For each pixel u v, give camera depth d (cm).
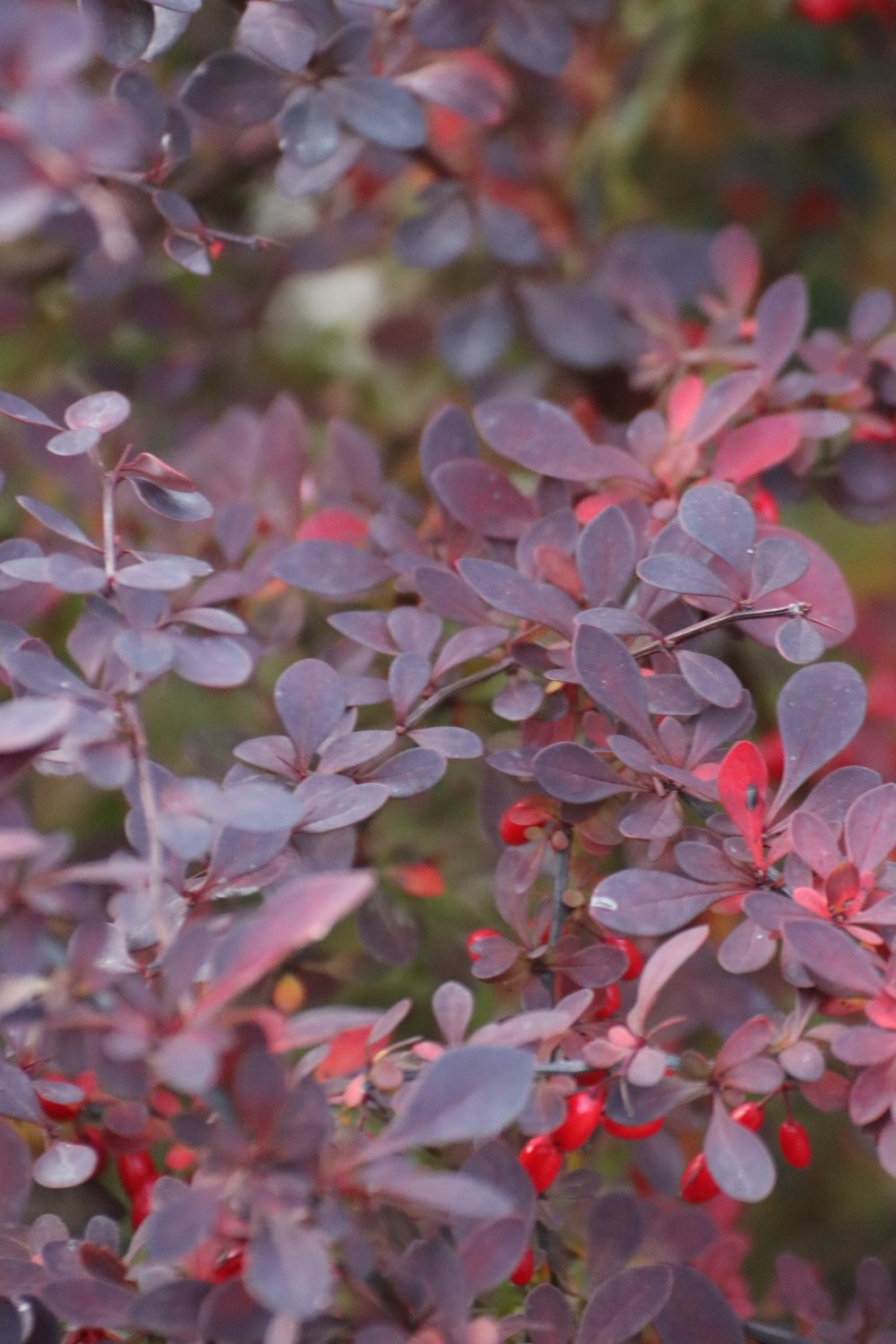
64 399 114
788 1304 97
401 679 94
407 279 146
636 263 117
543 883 99
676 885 90
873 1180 115
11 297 126
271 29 98
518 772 93
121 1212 94
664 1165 101
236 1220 85
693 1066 88
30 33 81
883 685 109
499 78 115
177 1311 85
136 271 116
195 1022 83
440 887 100
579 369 124
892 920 88
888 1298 95
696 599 94
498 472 98
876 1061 87
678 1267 90
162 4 93
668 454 98
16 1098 89
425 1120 83
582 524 98
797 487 102
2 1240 89
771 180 146
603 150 137
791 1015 89
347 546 98
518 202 123
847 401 103
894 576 136
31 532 113
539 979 92
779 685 109
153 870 84
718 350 107
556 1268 93
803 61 142
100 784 84
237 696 112
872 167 148
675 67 139
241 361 131
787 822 91
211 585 101
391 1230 86
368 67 104
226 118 100
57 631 111
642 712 91
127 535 110
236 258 127
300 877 90
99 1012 84
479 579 93
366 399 139
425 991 105
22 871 85
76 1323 86
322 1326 85
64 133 81
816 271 148
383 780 92
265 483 105
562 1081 90
